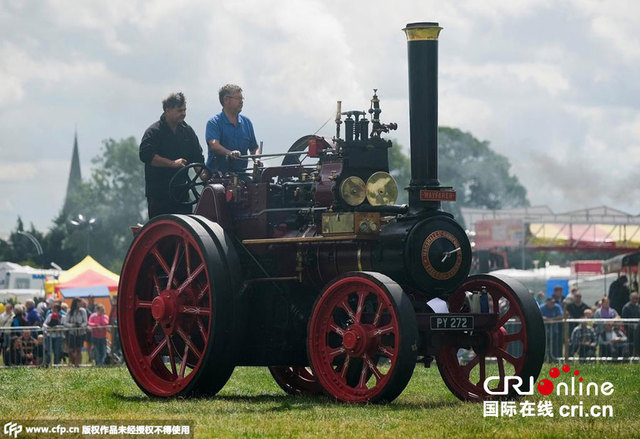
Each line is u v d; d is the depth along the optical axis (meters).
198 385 19.05
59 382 22.38
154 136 21.42
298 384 21.81
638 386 22.31
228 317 18.86
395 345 16.88
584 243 88.62
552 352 36.62
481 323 18.28
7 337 38.34
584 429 14.27
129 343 20.50
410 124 18.47
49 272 82.38
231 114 21.72
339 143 18.48
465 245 18.48
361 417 15.57
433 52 18.44
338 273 18.73
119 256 171.88
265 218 19.52
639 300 38.44
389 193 18.42
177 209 21.64
